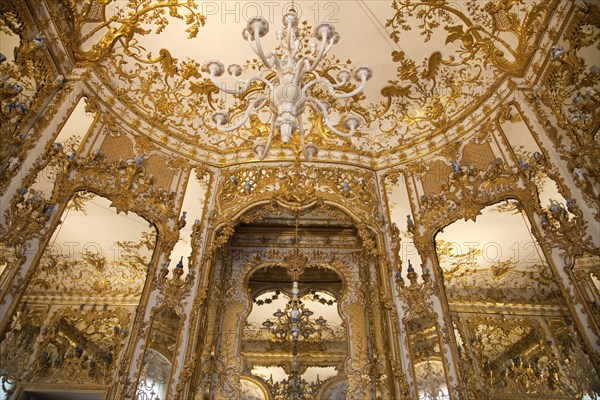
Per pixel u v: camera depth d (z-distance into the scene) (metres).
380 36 6.28
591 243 4.47
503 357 5.31
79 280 6.02
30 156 4.88
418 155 7.10
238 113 7.20
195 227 6.47
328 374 6.52
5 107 4.61
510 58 6.02
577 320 4.40
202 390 6.00
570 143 4.96
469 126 6.60
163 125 6.99
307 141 7.43
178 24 6.11
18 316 5.28
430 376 5.14
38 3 5.04
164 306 5.54
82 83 5.84
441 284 5.70
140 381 4.92
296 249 7.62
